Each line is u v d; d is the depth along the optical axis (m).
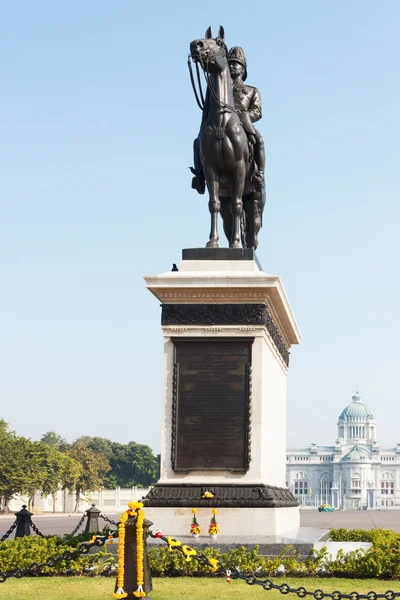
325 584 14.12
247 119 19.02
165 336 17.02
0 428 98.56
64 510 116.62
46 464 103.62
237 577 12.31
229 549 15.41
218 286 16.81
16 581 14.16
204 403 16.77
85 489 122.62
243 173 18.19
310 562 15.04
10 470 92.44
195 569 14.79
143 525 12.27
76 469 110.56
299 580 14.50
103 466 130.50
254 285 16.77
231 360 16.84
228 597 12.69
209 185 18.16
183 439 16.72
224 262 17.38
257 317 16.88
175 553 14.82
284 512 17.56
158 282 16.94
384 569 14.86
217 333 16.91
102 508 123.25
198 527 16.16
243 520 16.28
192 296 17.02
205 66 17.98
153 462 194.88
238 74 19.48
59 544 16.02
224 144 17.97
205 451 16.66
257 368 16.80
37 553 15.03
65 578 14.53
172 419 16.75
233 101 18.50
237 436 16.62
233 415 16.69
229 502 16.31
